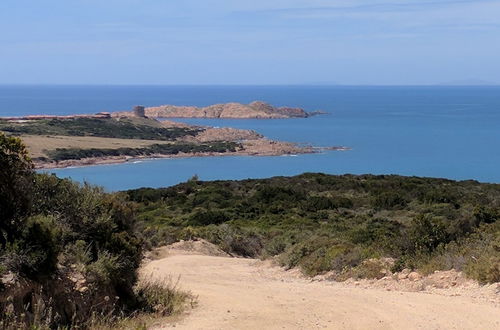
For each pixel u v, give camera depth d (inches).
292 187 2080.5
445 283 511.5
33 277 314.7
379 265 621.6
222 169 4352.9
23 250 315.9
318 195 1925.4
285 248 936.3
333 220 1461.6
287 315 401.1
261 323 374.6
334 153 5137.8
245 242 1234.6
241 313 408.5
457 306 408.2
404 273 579.2
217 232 1266.0
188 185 2176.4
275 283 625.0
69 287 337.7
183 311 412.8
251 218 1603.1
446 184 2112.5
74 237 386.0
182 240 1195.3
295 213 1612.9
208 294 504.4
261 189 1956.2
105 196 442.9
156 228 1258.6
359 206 1704.0
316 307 429.7
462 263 538.0
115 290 392.2
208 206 1786.4
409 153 4928.6
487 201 1566.2
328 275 665.0
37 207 382.9
